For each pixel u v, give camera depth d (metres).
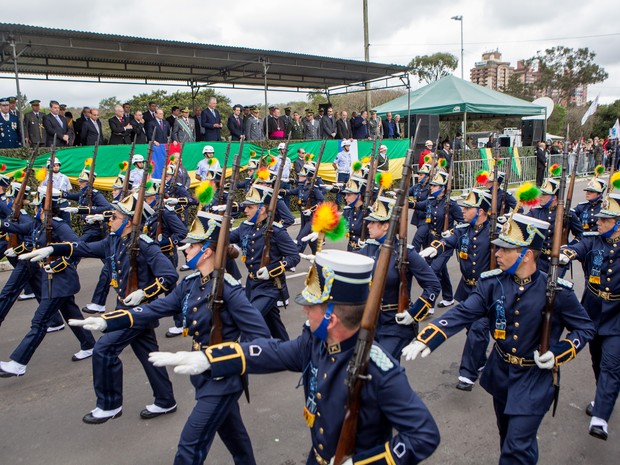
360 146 19.33
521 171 25.73
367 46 26.53
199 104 24.00
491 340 7.26
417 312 4.81
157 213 8.30
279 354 2.93
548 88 60.56
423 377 6.13
